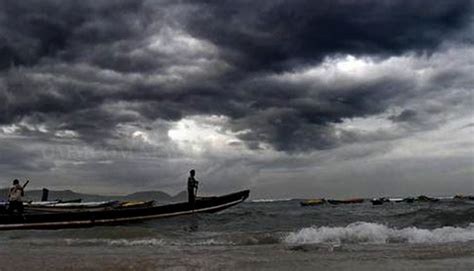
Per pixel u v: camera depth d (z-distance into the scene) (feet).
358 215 87.66
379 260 30.42
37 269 27.14
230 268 27.48
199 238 47.39
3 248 40.47
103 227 60.18
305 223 70.90
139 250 37.68
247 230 59.98
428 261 29.66
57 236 52.70
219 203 84.28
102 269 26.91
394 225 62.18
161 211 74.90
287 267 27.89
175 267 27.45
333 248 37.60
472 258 30.66
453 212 72.23
